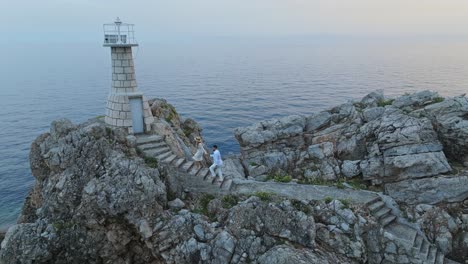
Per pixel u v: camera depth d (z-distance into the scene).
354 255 18.08
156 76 147.62
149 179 19.22
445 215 21.17
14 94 104.56
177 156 23.20
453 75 113.06
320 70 157.75
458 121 23.70
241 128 30.69
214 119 70.12
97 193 18.78
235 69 178.38
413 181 23.03
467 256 20.14
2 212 39.91
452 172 22.80
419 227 20.59
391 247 18.83
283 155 28.67
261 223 18.42
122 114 24.20
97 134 21.53
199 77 143.00
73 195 20.19
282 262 16.02
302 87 105.19
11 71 177.50
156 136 24.16
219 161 21.88
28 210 26.30
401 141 24.16
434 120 24.88
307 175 26.81
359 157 26.62
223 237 18.06
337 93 91.38
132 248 20.38
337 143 27.84
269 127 30.22
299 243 18.02
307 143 29.41
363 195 21.77
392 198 22.64
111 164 20.08
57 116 76.38
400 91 86.12
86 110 81.69
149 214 18.70
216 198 20.91
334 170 26.38
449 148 24.48
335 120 29.73
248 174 28.73
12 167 51.19
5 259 18.78
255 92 99.75
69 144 21.45
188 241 18.20
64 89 113.81
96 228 19.31
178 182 21.41
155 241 18.55
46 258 19.02
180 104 84.38
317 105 79.06
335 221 19.14
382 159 24.56
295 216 18.44
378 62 187.50
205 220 19.34
